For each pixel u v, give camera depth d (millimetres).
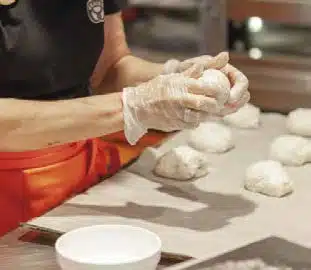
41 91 1609
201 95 1356
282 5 2455
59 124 1409
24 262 1298
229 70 1490
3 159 1560
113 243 1249
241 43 2670
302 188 1624
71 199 1533
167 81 1378
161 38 2824
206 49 2646
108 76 1900
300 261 1184
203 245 1323
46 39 1561
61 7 1587
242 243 1248
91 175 1665
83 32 1636
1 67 1536
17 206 1595
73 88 1691
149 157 1738
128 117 1404
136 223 1423
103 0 1751
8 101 1415
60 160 1607
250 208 1510
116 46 1907
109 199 1541
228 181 1662
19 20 1520
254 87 2494
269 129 2031
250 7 2506
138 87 1417
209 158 1811
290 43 2621
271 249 1210
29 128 1404
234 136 1974
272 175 1581
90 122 1413
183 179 1658
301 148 1772
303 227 1417
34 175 1575
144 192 1586
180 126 1393
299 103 2457
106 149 1792
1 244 1363
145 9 2871
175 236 1362
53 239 1386
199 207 1513
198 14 2799
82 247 1236
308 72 2443
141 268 1156
